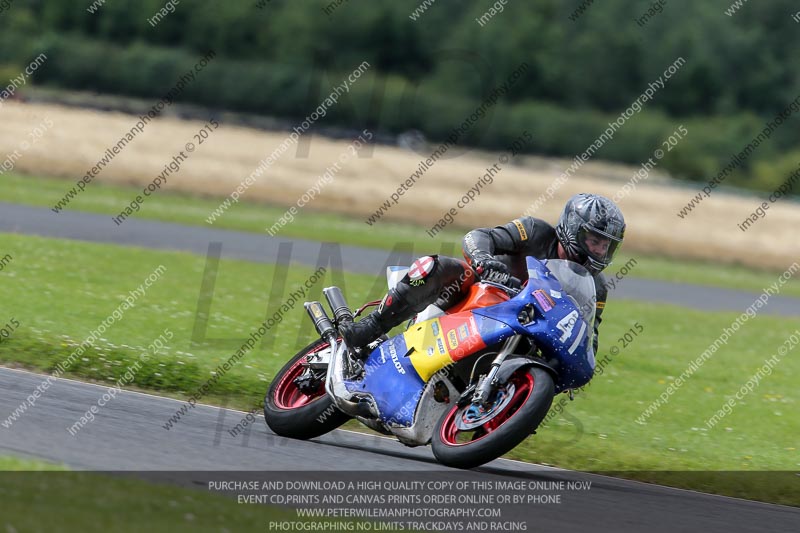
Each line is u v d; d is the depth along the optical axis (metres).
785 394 38.53
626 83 183.50
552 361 19.94
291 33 168.88
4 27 150.88
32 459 16.52
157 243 62.06
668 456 25.89
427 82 167.75
